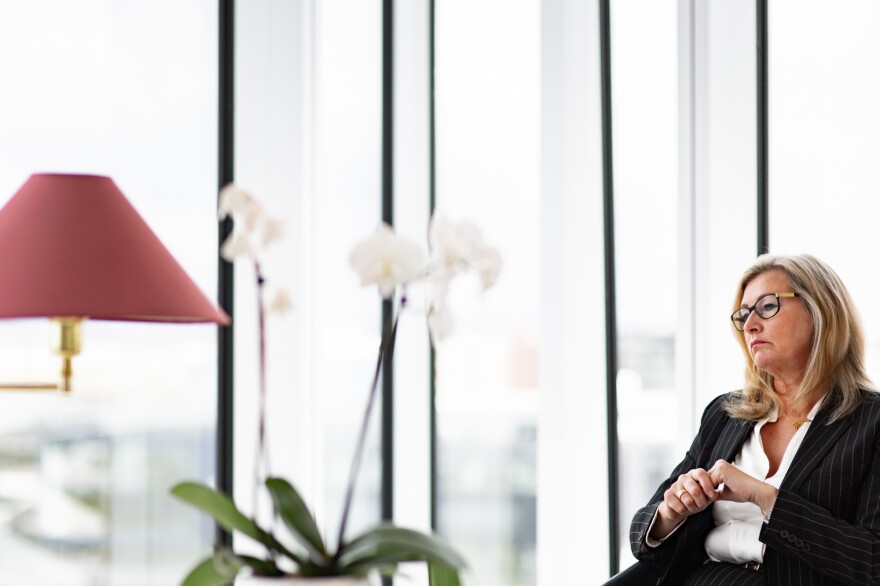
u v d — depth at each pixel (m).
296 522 1.36
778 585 2.11
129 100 2.76
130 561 2.74
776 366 2.33
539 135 3.21
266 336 2.95
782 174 3.19
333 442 3.11
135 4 2.77
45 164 2.63
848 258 3.16
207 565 1.40
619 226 3.20
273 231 1.41
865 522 2.12
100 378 2.69
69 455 2.65
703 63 3.21
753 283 2.40
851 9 3.20
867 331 3.13
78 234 1.76
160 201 2.80
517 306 3.20
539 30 3.24
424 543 1.36
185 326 2.81
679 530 2.30
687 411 3.16
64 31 2.66
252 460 2.94
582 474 3.16
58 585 2.65
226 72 2.86
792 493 2.12
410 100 3.21
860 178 3.17
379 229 1.40
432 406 3.17
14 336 2.58
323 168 3.13
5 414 2.58
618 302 3.18
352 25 3.18
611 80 3.15
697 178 3.19
